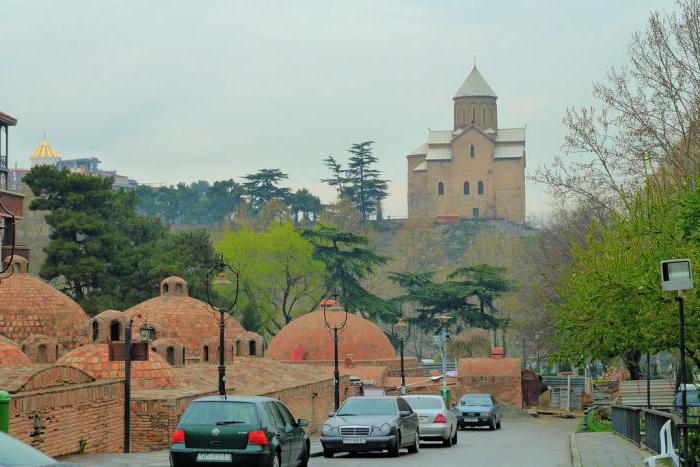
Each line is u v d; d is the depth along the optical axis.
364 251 147.88
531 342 152.00
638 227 46.97
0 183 96.50
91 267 114.50
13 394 32.38
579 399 106.44
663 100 60.75
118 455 35.88
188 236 129.75
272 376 69.31
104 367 47.62
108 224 123.69
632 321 46.28
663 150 63.12
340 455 40.31
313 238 146.75
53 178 119.56
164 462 32.50
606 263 48.56
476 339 135.12
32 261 174.00
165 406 42.06
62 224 115.75
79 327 75.38
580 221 100.25
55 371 37.81
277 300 158.88
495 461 36.94
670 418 28.67
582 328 54.28
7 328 72.62
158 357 49.16
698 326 41.81
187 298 81.75
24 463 15.62
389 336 146.75
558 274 91.06
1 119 96.06
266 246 142.12
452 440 48.50
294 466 29.56
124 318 58.22
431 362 156.88
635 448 38.94
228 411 27.09
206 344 73.31
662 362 128.50
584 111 64.88
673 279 28.23
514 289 142.00
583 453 37.91
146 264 117.69
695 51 59.88
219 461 26.61
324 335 104.44
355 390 86.94
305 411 66.31
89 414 37.41
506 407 97.38
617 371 107.69
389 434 38.03
